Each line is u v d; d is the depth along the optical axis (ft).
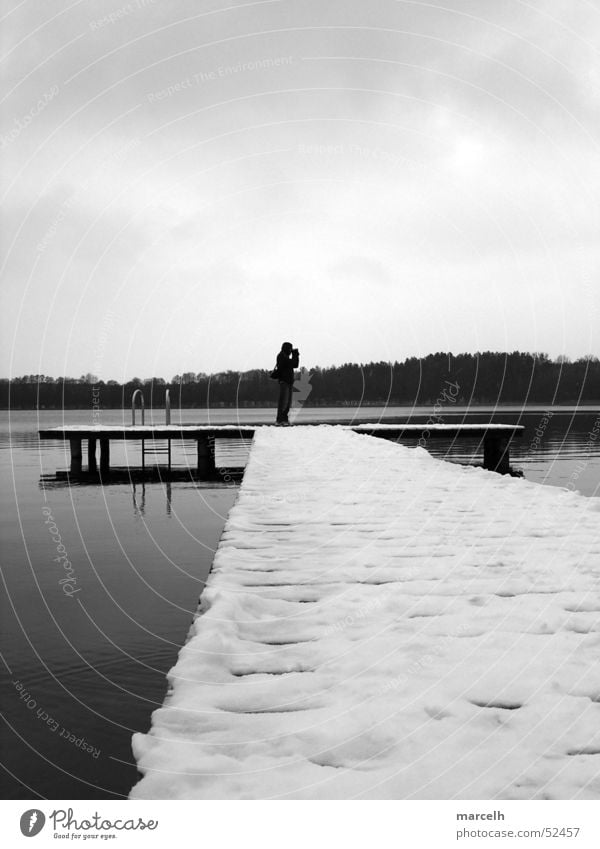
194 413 254.47
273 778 5.39
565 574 11.32
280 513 17.71
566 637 8.37
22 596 19.94
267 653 8.03
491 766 5.54
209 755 5.69
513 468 62.44
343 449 38.24
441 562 12.28
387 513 17.63
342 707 6.59
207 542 28.89
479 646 8.13
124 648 15.11
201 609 10.02
